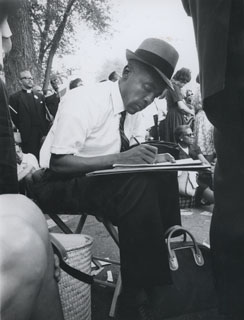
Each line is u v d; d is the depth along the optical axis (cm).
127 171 174
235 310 151
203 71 127
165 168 175
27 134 606
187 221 372
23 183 224
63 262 111
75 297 157
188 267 184
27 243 72
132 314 185
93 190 191
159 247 175
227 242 146
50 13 1130
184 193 420
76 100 211
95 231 342
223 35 122
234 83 128
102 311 197
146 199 177
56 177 209
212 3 123
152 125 543
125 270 176
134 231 176
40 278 74
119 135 222
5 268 68
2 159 115
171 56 208
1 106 117
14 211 79
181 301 179
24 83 592
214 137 145
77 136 205
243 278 146
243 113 129
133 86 211
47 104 611
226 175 142
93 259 241
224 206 145
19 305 70
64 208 206
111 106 216
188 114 551
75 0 1146
